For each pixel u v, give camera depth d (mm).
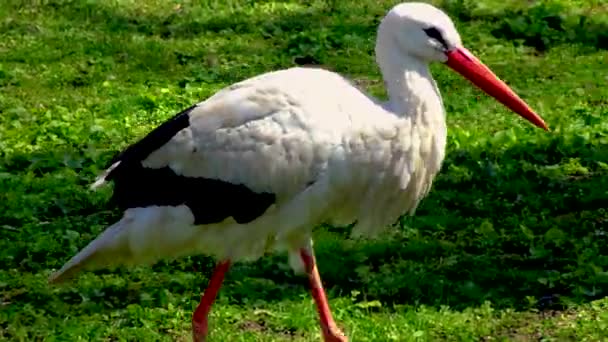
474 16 18219
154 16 18188
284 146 8383
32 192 12250
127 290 10289
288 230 8688
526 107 8875
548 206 11961
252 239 8711
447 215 11727
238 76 16016
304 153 8391
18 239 11156
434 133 8789
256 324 9734
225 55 16766
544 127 8875
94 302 10062
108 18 18031
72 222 11594
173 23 17922
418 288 10250
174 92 15312
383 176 8656
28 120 14227
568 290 10203
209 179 8477
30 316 9828
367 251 10953
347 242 11164
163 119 14438
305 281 10469
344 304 9945
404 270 10602
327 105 8445
